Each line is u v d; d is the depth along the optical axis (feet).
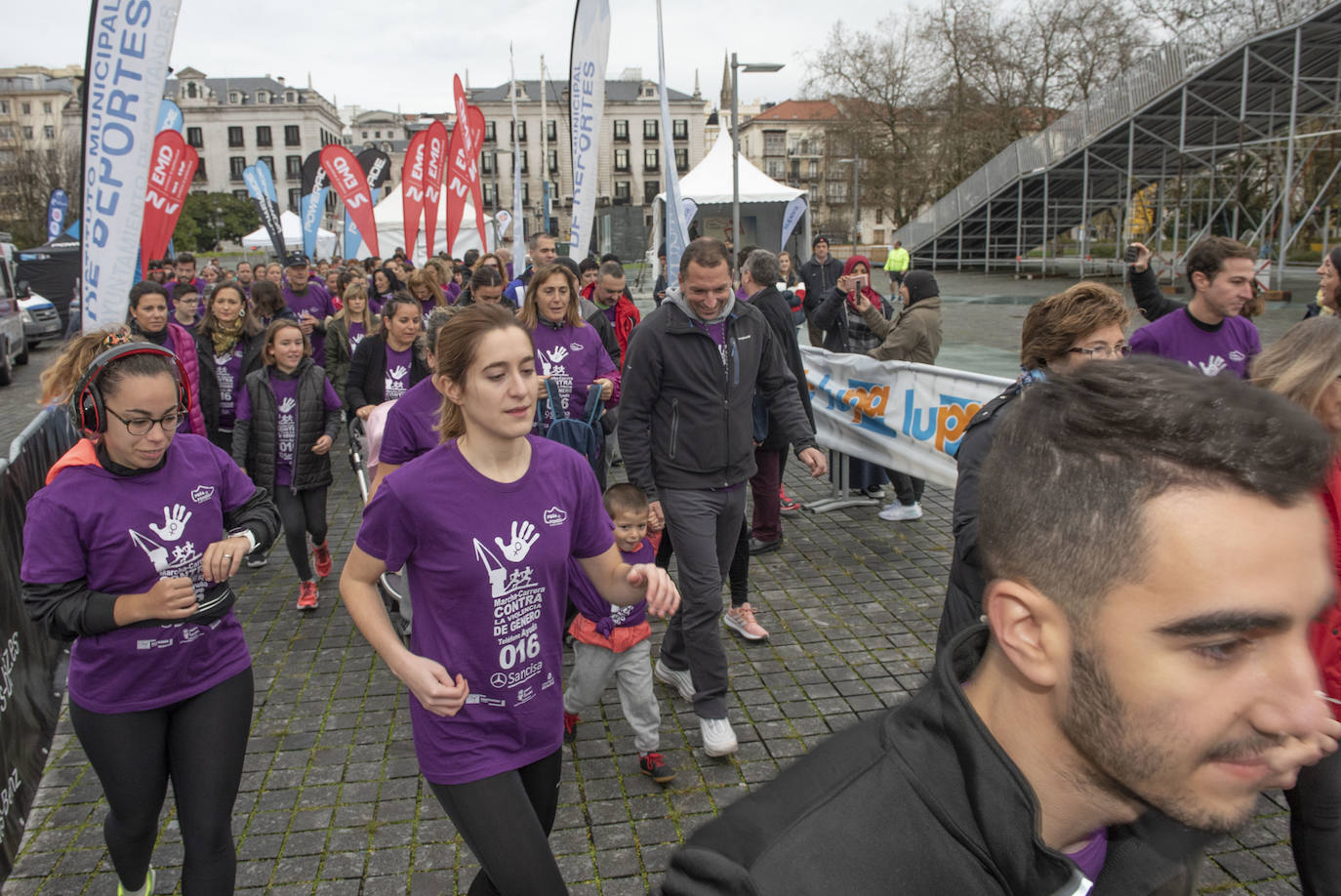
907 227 128.36
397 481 6.62
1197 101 88.58
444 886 9.57
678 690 13.58
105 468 7.70
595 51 26.17
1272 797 10.55
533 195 302.66
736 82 39.52
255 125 309.42
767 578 18.03
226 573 7.67
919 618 15.97
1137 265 14.37
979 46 140.46
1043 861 2.32
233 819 10.77
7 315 52.16
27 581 7.39
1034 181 109.50
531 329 14.94
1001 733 2.55
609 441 16.81
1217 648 2.07
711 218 72.13
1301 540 2.07
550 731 7.10
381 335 18.01
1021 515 2.30
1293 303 66.08
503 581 6.71
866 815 2.44
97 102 14.64
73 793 11.59
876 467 22.91
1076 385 2.40
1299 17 72.74
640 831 10.43
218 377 19.81
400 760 11.99
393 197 88.33
